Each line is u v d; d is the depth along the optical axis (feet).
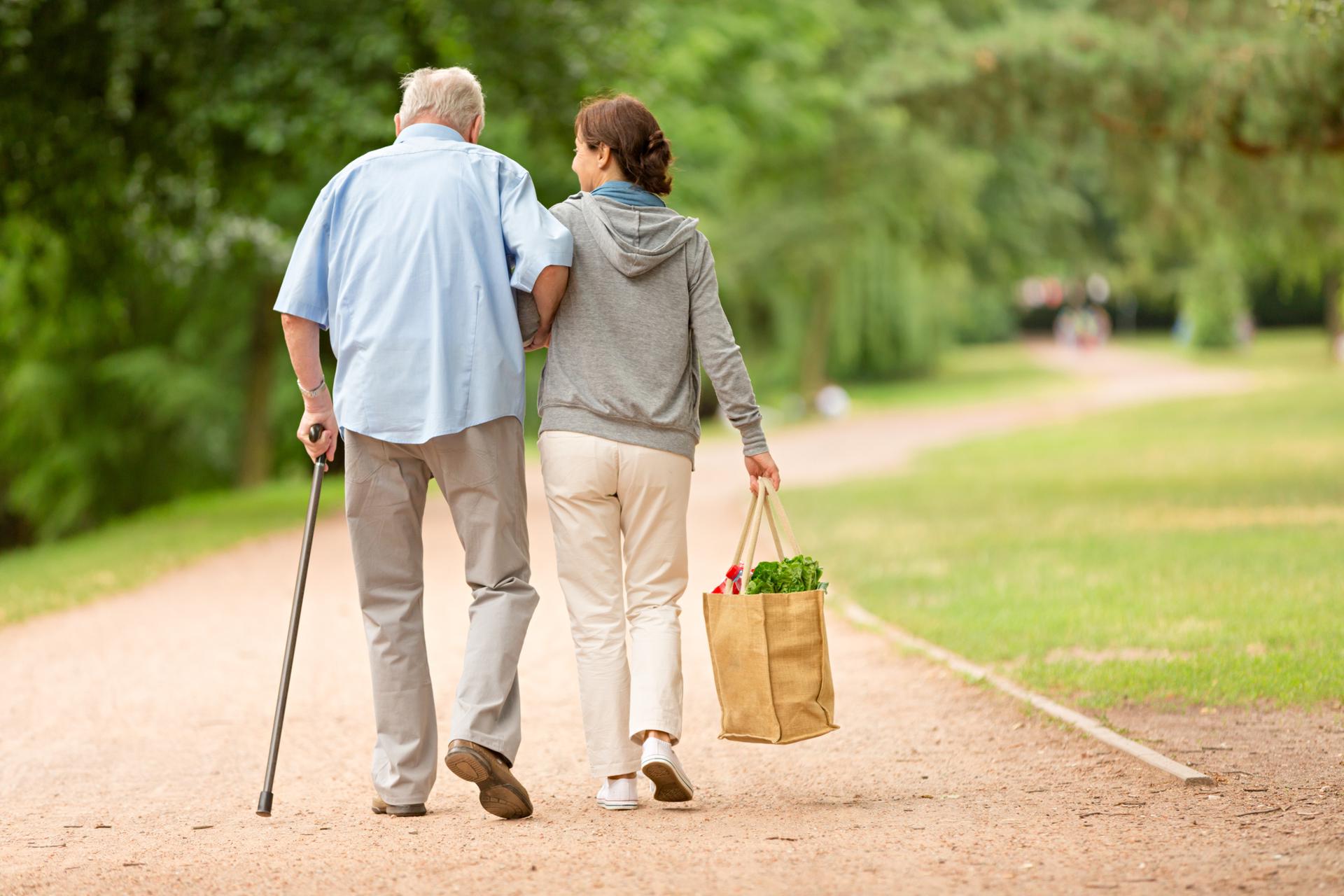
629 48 110.93
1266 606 52.80
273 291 162.50
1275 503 93.86
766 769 33.58
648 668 29.04
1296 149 92.94
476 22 102.89
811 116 173.68
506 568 29.25
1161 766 30.73
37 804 32.27
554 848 25.73
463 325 28.40
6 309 152.76
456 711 28.30
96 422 173.78
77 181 106.01
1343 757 31.73
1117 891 21.66
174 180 111.14
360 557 29.43
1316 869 22.30
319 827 28.78
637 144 29.66
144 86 102.37
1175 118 94.38
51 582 77.56
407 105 30.25
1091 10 108.58
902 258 291.38
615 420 28.78
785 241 244.42
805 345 300.20
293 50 96.58
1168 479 120.57
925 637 51.37
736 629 28.86
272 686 47.70
